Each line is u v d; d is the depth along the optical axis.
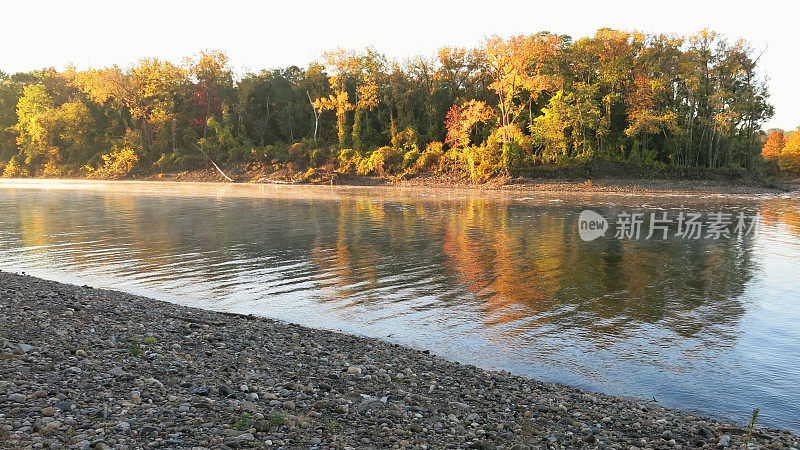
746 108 83.12
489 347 13.31
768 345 13.49
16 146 132.25
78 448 6.00
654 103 83.12
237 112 115.00
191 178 103.94
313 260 24.89
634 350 13.12
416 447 6.80
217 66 119.56
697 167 81.81
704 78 85.75
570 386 10.85
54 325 11.47
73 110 118.06
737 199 62.34
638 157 82.44
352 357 11.38
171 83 114.12
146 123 115.44
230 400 7.94
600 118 82.50
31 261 24.17
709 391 10.62
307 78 113.19
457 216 43.78
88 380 8.29
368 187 84.19
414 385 9.78
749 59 85.88
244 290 19.14
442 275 21.83
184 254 26.23
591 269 23.14
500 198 62.53
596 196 65.81
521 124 89.44
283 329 13.61
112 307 14.20
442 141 97.62
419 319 15.73
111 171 111.50
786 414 9.61
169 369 9.20
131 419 6.90
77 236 31.97
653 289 19.62
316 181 90.94
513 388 10.14
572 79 88.31
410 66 104.81
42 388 7.67
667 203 56.66
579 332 14.56
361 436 7.09
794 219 42.75
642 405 9.74
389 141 102.19
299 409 7.91
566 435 7.80
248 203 55.12
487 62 94.62
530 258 25.77
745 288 19.73
